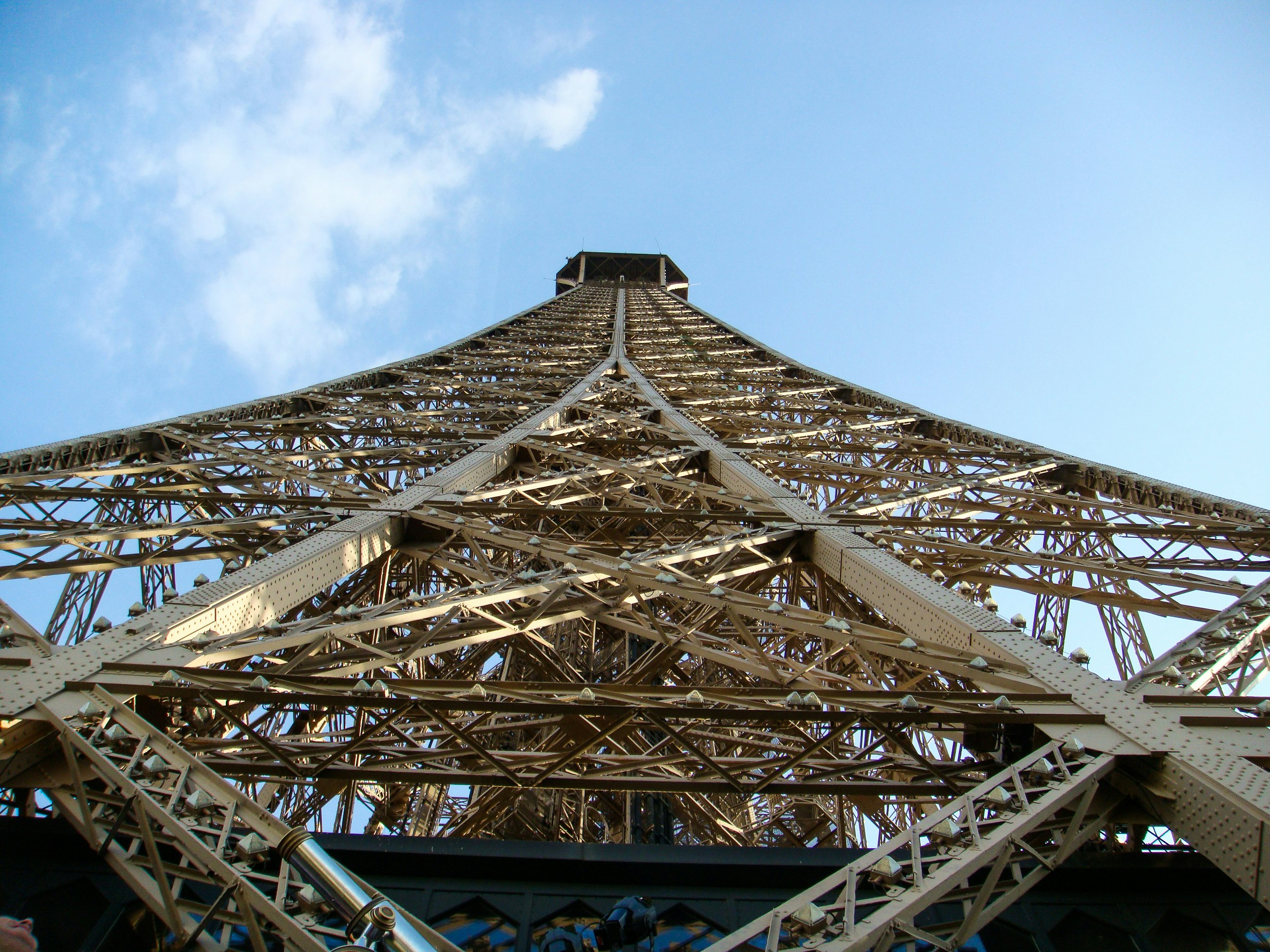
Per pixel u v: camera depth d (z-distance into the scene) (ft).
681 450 94.12
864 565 49.90
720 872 30.01
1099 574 56.65
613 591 51.08
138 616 37.58
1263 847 24.71
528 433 97.86
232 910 24.13
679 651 49.98
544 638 84.48
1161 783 28.91
